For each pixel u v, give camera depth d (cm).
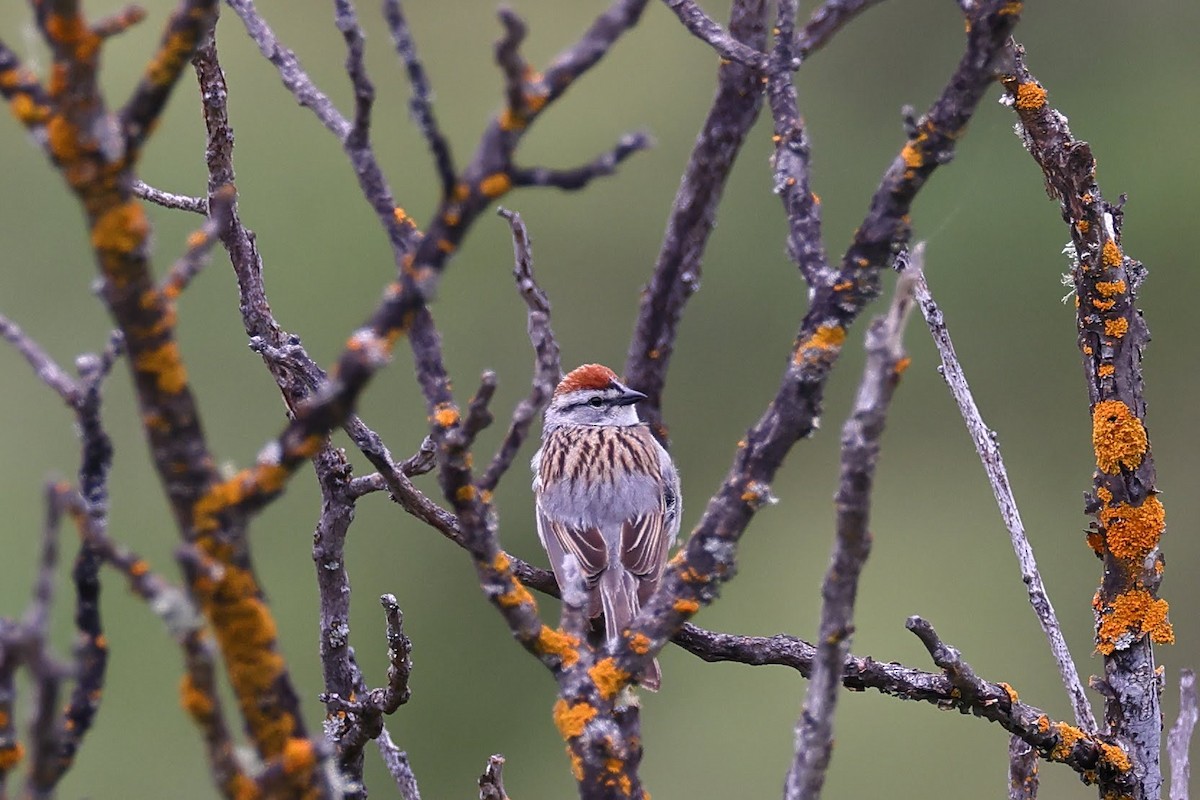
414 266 347
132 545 1365
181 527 346
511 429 431
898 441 1645
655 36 1742
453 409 451
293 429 346
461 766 1495
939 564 1591
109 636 1319
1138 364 629
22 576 1359
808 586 1594
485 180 344
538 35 1728
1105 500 625
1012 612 1540
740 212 1683
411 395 1494
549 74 346
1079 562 1573
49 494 302
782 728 1466
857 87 1741
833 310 459
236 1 515
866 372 387
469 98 1697
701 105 1716
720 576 451
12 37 1270
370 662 1510
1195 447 1580
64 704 424
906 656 1525
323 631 613
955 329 1650
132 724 1303
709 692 1488
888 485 1633
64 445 1410
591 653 451
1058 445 1617
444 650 1525
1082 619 1529
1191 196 1641
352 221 1586
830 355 455
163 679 1316
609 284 1658
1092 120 1716
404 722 1510
